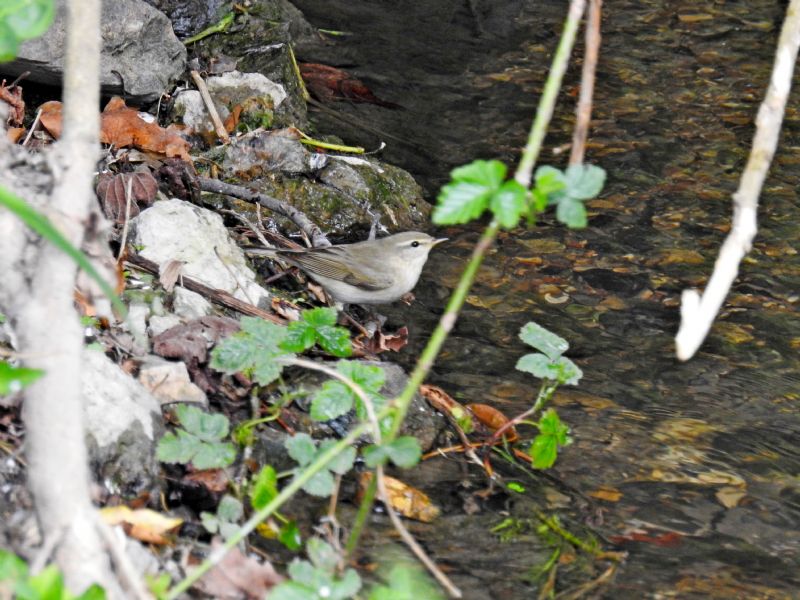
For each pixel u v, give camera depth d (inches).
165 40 451.5
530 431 343.0
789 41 186.9
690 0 733.3
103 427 253.9
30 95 426.9
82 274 216.1
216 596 228.7
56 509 181.3
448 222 188.2
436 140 537.6
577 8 187.2
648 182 517.0
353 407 321.1
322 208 461.7
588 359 389.1
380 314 409.4
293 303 388.8
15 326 191.0
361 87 574.9
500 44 648.4
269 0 555.5
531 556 277.7
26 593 155.0
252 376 310.8
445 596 255.8
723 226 482.9
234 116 477.1
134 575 182.1
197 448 256.4
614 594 265.3
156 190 382.3
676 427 350.6
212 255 362.0
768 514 308.0
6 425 250.5
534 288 434.0
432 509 292.5
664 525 298.8
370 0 679.7
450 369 375.9
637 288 437.1
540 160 528.7
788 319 420.8
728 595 269.7
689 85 616.7
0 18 168.4
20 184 204.8
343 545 266.4
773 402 369.1
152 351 306.5
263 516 209.5
